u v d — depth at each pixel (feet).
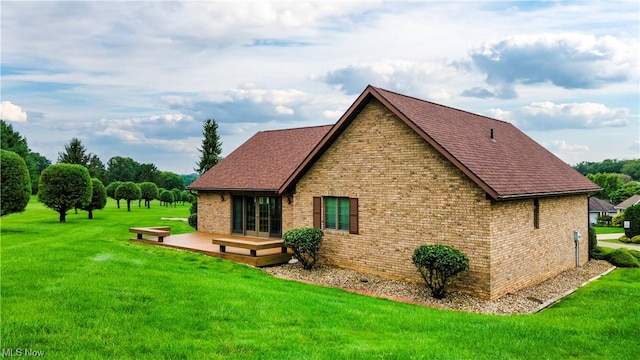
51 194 98.27
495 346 25.53
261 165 74.59
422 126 43.88
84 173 102.27
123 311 26.76
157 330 24.04
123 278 34.88
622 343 26.71
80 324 23.95
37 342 21.18
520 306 39.22
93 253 47.14
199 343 22.59
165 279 36.47
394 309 34.63
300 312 30.22
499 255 41.22
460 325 30.09
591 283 50.67
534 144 69.31
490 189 38.40
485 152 47.44
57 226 90.33
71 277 33.76
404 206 46.19
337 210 53.26
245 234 72.64
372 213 49.06
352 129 50.93
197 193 81.66
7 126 242.17
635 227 128.98
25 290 29.19
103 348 21.13
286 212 63.16
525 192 42.29
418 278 45.06
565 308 37.78
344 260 51.83
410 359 22.11
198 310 28.27
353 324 28.73
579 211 61.98
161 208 197.77
